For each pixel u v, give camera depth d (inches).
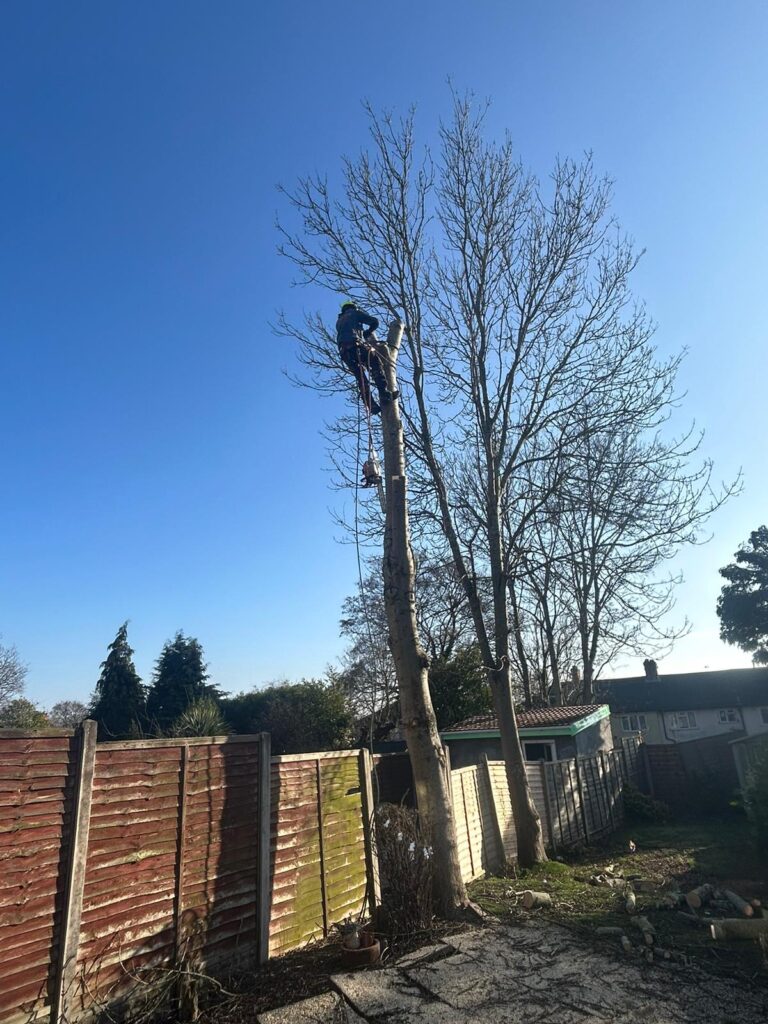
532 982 224.4
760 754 470.9
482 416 503.5
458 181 504.4
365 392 368.5
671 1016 198.1
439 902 291.1
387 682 922.7
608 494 463.8
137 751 205.2
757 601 1517.0
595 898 342.6
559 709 856.3
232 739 244.5
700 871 430.0
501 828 445.7
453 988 218.7
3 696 1294.3
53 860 174.6
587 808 593.6
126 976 190.1
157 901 204.5
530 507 493.0
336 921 281.1
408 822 295.3
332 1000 209.0
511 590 653.9
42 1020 165.8
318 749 935.0
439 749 313.3
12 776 167.0
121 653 1441.9
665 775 779.4
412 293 499.2
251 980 225.6
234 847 236.8
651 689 1571.1
